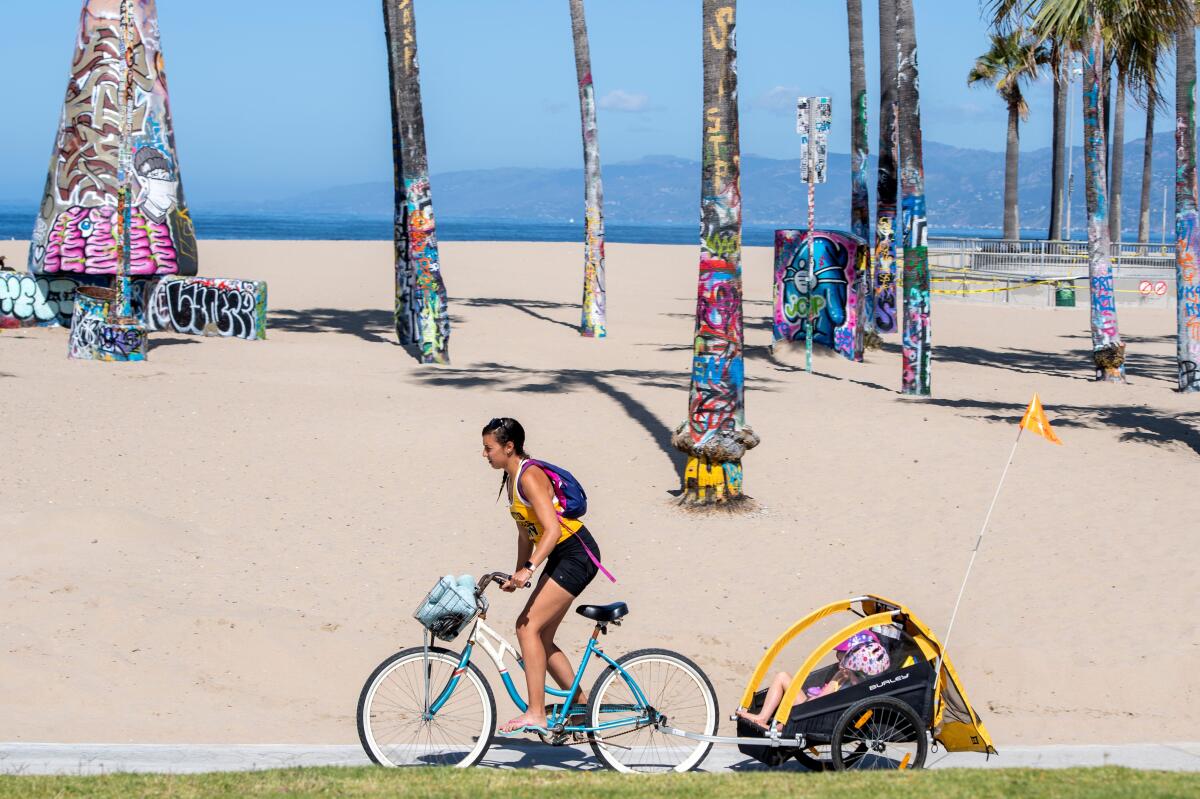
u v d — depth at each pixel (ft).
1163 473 57.52
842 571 44.27
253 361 86.94
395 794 20.49
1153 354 109.29
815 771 24.59
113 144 99.04
